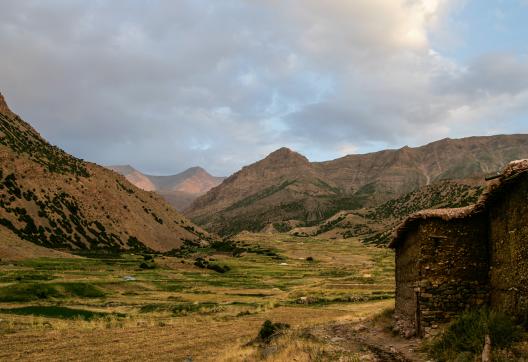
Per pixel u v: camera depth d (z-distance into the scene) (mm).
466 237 21469
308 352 20172
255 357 21391
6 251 125375
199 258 167750
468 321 17734
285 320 40062
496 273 19875
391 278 88750
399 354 18641
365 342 23141
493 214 20203
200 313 48719
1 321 37531
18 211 183875
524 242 16578
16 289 58406
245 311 48688
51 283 63688
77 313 45719
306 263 166125
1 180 195625
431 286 21562
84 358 24688
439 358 16406
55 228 190000
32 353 26094
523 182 16625
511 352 14398
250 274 120312
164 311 50062
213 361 22625
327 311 47250
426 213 21828
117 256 164125
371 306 49812
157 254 191250
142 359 24438
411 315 23766
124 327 37188
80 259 136000
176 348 27562
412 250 23891
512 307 17688
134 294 69188
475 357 14758
